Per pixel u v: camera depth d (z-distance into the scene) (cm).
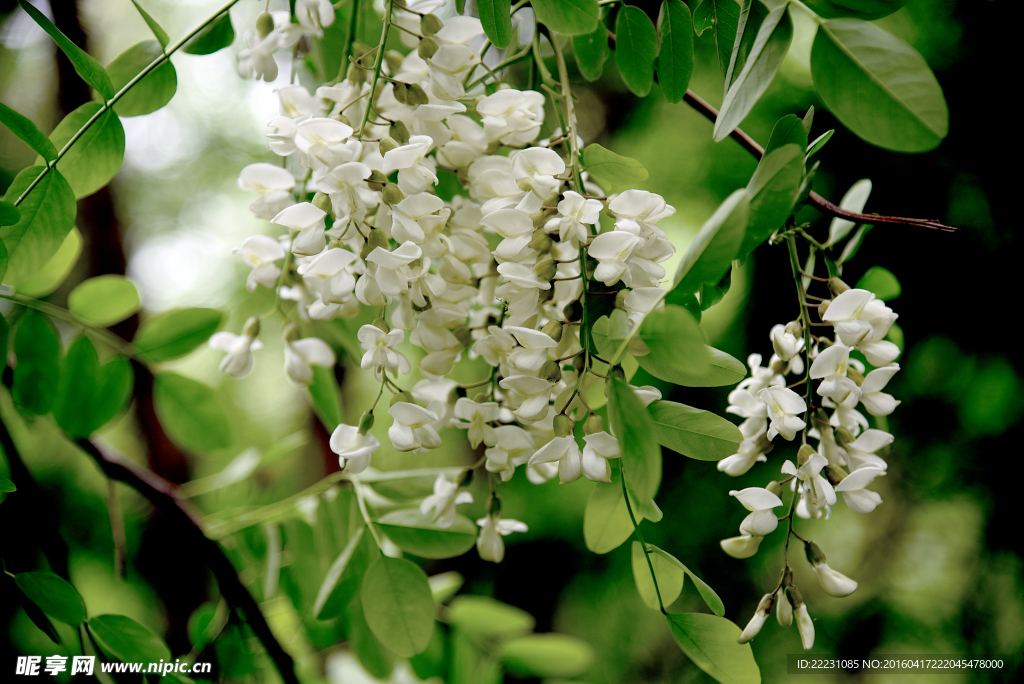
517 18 75
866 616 179
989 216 150
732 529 174
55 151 70
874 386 70
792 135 67
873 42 66
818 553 70
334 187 68
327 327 76
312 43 78
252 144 309
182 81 276
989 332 152
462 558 195
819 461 69
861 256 157
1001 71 144
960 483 162
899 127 67
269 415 283
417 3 71
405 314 70
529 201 67
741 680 70
